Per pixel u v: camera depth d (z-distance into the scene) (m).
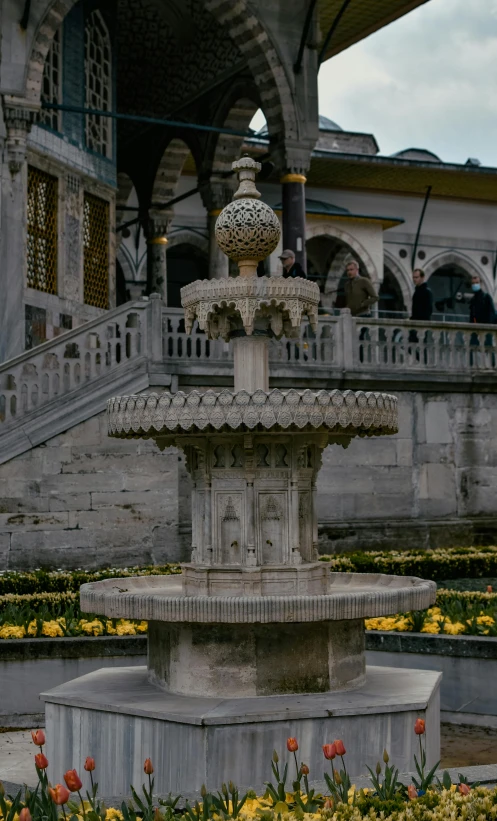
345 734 6.18
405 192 34.59
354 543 16.50
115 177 20.64
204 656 6.66
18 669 8.73
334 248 32.75
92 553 14.30
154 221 26.20
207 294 7.20
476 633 8.95
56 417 14.19
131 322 15.05
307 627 6.73
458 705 8.66
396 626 9.27
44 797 4.64
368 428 6.98
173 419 6.61
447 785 4.86
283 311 7.21
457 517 17.45
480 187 34.22
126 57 25.16
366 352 16.75
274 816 4.52
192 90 23.95
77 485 14.27
